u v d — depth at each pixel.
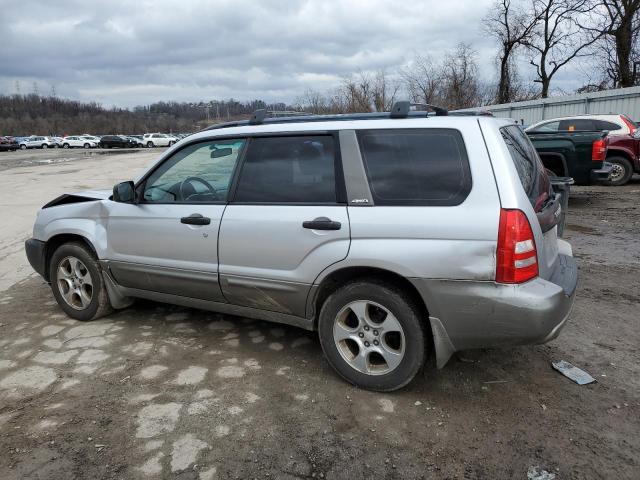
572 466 2.47
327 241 3.07
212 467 2.50
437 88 31.81
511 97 33.53
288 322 3.47
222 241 3.49
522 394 3.11
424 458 2.55
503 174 2.75
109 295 4.31
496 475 2.42
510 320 2.71
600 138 9.02
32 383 3.32
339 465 2.51
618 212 9.14
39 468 2.50
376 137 3.07
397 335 3.09
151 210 3.86
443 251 2.77
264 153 3.44
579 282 5.23
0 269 6.34
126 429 2.81
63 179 19.33
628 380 3.25
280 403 3.06
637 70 26.19
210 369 3.49
